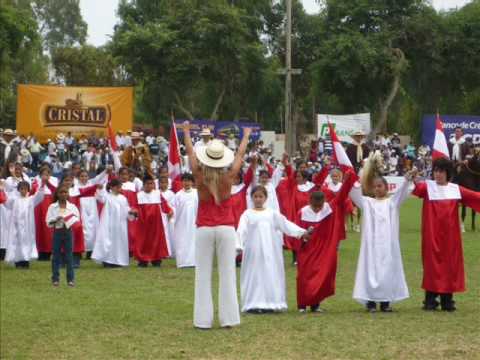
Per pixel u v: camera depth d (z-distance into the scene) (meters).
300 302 10.90
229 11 43.03
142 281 14.04
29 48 43.44
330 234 10.94
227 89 45.56
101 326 9.82
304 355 8.29
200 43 42.53
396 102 54.09
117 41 43.66
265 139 41.09
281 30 51.19
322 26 44.53
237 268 16.03
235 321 9.73
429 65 44.22
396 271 10.72
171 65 42.50
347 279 14.09
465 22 44.12
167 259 18.05
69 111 37.56
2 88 49.12
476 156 21.70
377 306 11.30
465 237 20.64
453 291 10.70
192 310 10.92
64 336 9.27
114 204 16.41
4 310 10.95
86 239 17.91
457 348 8.53
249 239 10.92
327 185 17.88
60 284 13.62
